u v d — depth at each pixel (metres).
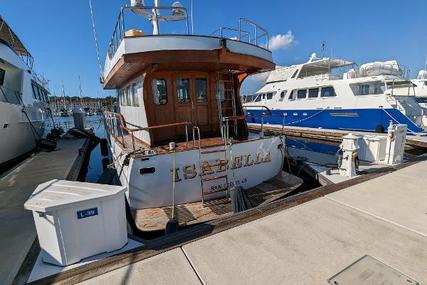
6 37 12.54
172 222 3.74
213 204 4.84
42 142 11.06
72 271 2.38
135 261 2.53
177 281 2.25
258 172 5.72
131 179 4.45
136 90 6.60
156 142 6.12
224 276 2.30
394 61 13.96
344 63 14.85
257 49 6.02
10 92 10.18
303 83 14.91
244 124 6.89
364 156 6.98
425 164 6.25
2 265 2.64
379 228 3.12
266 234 3.01
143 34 5.29
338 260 2.50
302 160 7.40
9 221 3.81
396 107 11.40
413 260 2.49
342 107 13.17
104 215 2.58
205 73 6.52
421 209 3.68
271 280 2.25
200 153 4.90
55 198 2.46
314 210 3.66
